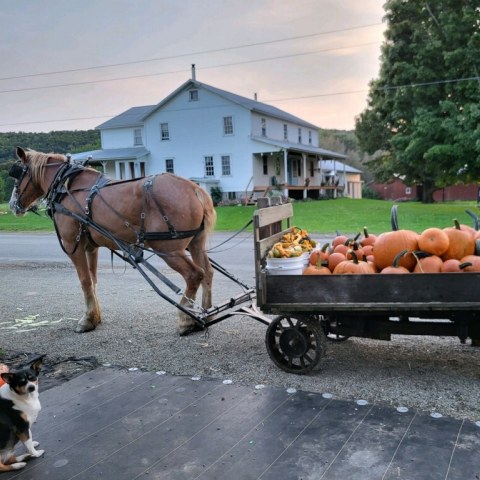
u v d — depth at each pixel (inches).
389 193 2347.4
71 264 464.8
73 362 193.2
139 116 1524.4
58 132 2787.9
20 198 249.9
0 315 276.1
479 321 153.9
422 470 111.5
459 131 878.4
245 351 197.9
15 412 118.6
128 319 255.0
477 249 154.5
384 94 1124.5
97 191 218.4
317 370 174.2
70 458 122.9
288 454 120.3
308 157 1608.0
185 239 208.8
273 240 183.8
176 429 135.3
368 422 134.4
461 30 913.5
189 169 1370.6
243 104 1264.8
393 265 155.4
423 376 165.8
